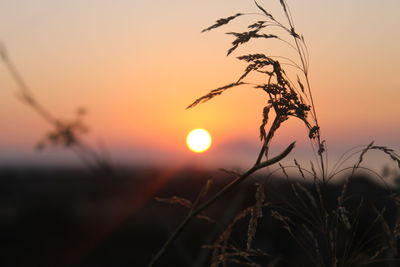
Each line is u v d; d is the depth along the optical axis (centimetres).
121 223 1131
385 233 120
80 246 1228
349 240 126
